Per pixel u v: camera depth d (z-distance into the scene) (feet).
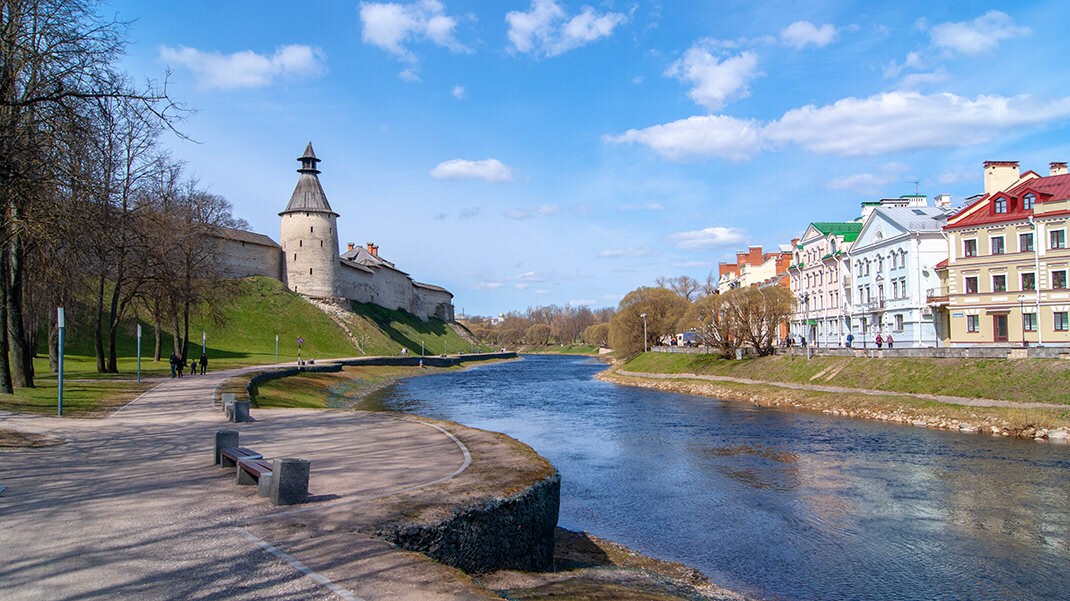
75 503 33.88
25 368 94.84
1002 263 138.41
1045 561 46.93
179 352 229.86
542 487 40.81
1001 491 65.10
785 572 45.06
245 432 62.03
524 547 38.55
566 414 129.18
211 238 204.64
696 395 169.17
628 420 119.55
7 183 66.33
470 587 23.73
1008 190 143.84
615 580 40.57
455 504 34.55
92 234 81.51
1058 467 74.69
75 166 69.82
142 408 81.71
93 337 219.41
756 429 106.63
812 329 224.12
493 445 53.88
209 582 22.98
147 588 22.29
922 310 158.61
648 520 56.90
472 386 206.49
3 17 68.95
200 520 30.83
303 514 32.12
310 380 160.97
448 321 592.60
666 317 272.51
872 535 52.65
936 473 72.79
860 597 41.14
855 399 126.72
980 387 109.91
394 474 42.06
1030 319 134.51
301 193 342.64
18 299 93.97
